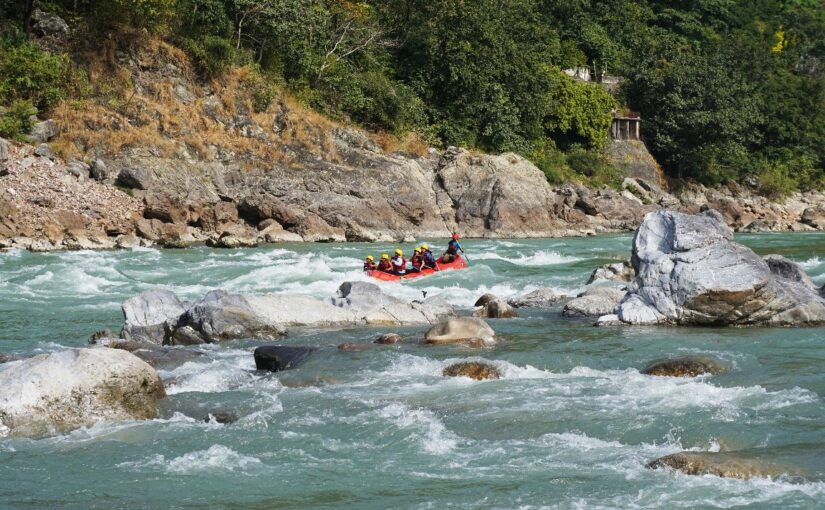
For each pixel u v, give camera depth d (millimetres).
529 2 61938
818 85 71938
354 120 47625
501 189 42969
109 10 40312
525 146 53844
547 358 12844
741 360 12445
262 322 15188
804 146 70438
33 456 8789
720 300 15422
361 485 7965
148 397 10430
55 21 39562
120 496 7746
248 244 32531
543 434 9305
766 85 70688
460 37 52969
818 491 7449
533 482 7934
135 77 40281
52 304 19500
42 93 36656
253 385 11680
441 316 17094
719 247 16078
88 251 29297
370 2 55031
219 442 9227
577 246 35500
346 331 15570
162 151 37938
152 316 15516
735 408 9898
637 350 13344
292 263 26484
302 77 46531
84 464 8570
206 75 42312
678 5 79875
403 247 34594
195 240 33781
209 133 40406
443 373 11984
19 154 33719
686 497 7438
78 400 9867
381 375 11984
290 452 8906
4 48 37125
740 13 84000
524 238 41312
